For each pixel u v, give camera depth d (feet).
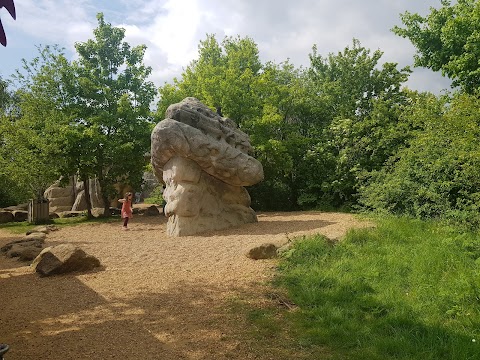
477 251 25.04
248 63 82.43
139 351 15.14
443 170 38.63
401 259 24.38
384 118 59.98
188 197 40.37
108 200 70.79
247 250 28.60
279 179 70.79
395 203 40.32
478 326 16.19
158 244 35.83
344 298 19.75
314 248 27.22
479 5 49.96
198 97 70.59
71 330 17.21
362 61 71.87
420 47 59.88
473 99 39.47
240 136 45.09
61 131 61.41
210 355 14.75
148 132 68.33
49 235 47.57
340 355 14.58
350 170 57.00
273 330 16.79
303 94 73.72
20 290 23.39
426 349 14.56
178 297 20.97
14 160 62.90
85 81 66.64
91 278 25.17
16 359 14.56
